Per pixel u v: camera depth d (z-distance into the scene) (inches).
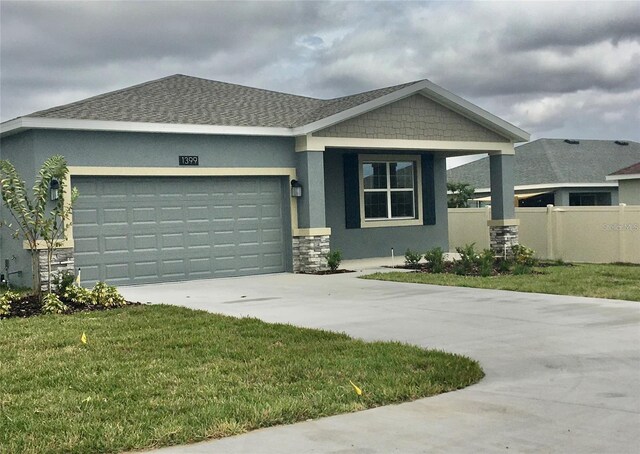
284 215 693.9
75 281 525.0
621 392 246.4
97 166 583.5
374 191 809.5
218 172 644.7
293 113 730.8
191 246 641.0
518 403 237.0
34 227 490.9
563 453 188.9
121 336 362.3
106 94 698.8
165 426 216.1
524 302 454.3
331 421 223.0
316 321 402.0
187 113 657.0
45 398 251.4
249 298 506.9
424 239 845.2
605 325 369.1
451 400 243.4
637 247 736.3
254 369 288.5
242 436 210.5
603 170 1274.6
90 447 201.3
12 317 434.9
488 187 1333.7
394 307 447.2
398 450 194.9
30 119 547.2
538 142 1370.6
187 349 330.0
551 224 824.3
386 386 256.7
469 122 777.6
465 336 350.0
